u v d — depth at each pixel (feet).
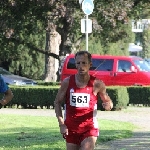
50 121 91.86
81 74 40.65
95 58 147.95
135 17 196.34
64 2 169.17
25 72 263.90
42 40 247.70
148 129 84.74
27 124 86.94
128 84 146.41
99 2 173.99
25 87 130.11
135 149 62.13
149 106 134.92
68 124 41.06
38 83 178.09
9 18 179.73
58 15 168.04
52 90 127.75
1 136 71.82
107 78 146.92
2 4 178.09
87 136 40.73
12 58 250.98
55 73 213.66
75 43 188.24
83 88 40.96
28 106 130.41
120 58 147.54
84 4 100.73
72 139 41.19
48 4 168.45
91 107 40.98
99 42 273.13
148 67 148.36
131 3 176.96
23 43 194.29
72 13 167.73
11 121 89.86
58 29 183.21
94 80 41.19
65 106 41.47
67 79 41.29
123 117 105.29
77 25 171.42
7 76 179.73
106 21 174.29
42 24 180.96
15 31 183.21
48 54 192.65
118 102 121.29
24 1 176.96
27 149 59.88
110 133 76.43
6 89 44.83
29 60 262.47
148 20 270.67
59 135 73.00
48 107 129.39
